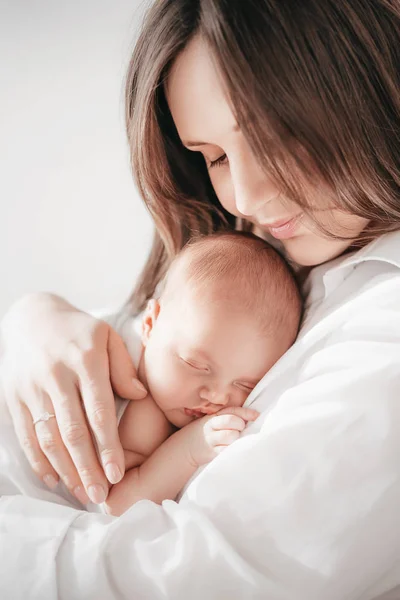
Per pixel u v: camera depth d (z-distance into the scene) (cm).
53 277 190
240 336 98
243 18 78
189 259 105
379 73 83
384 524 75
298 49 78
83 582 78
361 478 75
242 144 84
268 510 76
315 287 102
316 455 76
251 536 75
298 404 81
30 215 191
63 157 191
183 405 100
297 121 79
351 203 85
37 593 78
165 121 102
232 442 89
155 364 102
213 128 85
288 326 101
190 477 93
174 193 108
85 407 95
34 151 191
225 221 118
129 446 101
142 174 103
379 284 86
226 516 77
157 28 87
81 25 186
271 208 87
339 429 76
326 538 74
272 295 101
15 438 103
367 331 83
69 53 188
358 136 83
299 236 92
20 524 85
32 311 113
